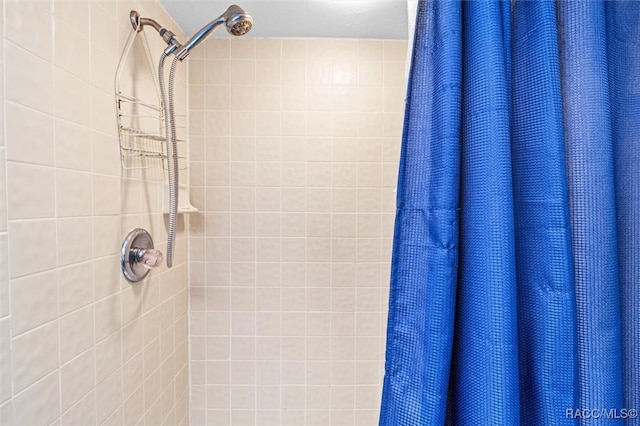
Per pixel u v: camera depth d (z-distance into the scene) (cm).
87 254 83
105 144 90
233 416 153
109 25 91
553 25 43
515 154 45
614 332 42
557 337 42
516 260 44
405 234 48
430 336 44
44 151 69
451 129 44
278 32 146
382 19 137
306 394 153
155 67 118
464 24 46
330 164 151
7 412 61
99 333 88
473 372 43
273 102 150
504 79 43
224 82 150
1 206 60
